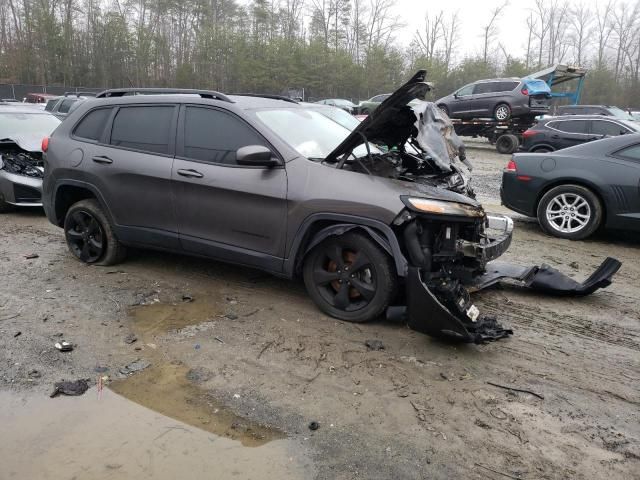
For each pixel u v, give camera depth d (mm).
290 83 48312
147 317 4309
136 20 52219
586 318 4457
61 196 5602
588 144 7098
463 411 3102
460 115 20719
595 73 56375
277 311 4434
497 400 3217
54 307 4461
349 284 4164
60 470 2615
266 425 2969
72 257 5840
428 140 4301
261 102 4832
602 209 6891
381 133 4457
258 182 4277
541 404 3189
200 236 4688
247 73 47875
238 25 56156
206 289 4914
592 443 2852
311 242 4184
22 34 45031
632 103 55688
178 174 4648
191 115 4738
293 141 4438
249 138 4430
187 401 3184
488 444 2826
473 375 3486
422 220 3830
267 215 4270
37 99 28156
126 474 2594
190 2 53562
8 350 3725
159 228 4918
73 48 45781
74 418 3012
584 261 6164
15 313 4328
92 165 5188
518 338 4051
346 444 2812
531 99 19141
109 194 5117
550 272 4996
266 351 3770
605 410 3148
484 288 4922
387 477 2584
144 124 4996
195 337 3973
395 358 3680
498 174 13875
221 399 3205
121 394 3246
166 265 5551
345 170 4125
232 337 3975
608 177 6723
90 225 5473
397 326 4168
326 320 4258
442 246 3932
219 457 2715
